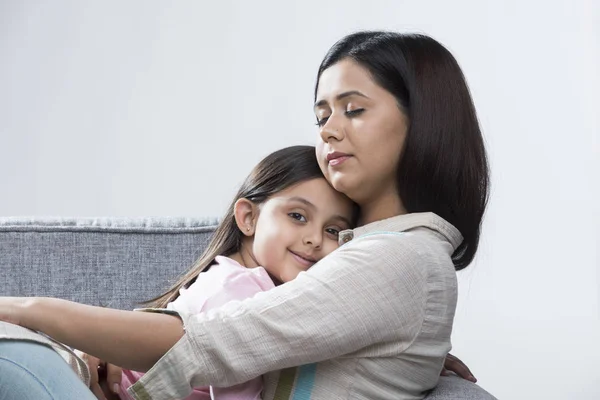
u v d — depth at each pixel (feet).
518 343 9.58
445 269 4.30
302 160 5.07
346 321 4.01
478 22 9.70
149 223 6.10
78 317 4.00
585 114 9.30
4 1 11.63
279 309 4.01
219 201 10.94
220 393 4.26
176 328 4.07
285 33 10.64
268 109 10.73
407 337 4.16
